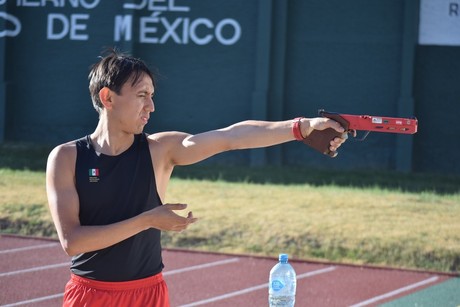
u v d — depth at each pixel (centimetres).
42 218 2484
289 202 2669
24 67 3916
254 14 3697
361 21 3591
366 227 2344
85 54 3856
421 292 1848
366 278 1984
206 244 2278
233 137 786
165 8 3784
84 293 766
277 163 3681
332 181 3256
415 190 3064
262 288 1856
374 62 3584
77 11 3856
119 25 3791
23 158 3538
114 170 760
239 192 2853
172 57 3788
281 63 3650
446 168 3541
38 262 2069
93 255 761
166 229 718
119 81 753
